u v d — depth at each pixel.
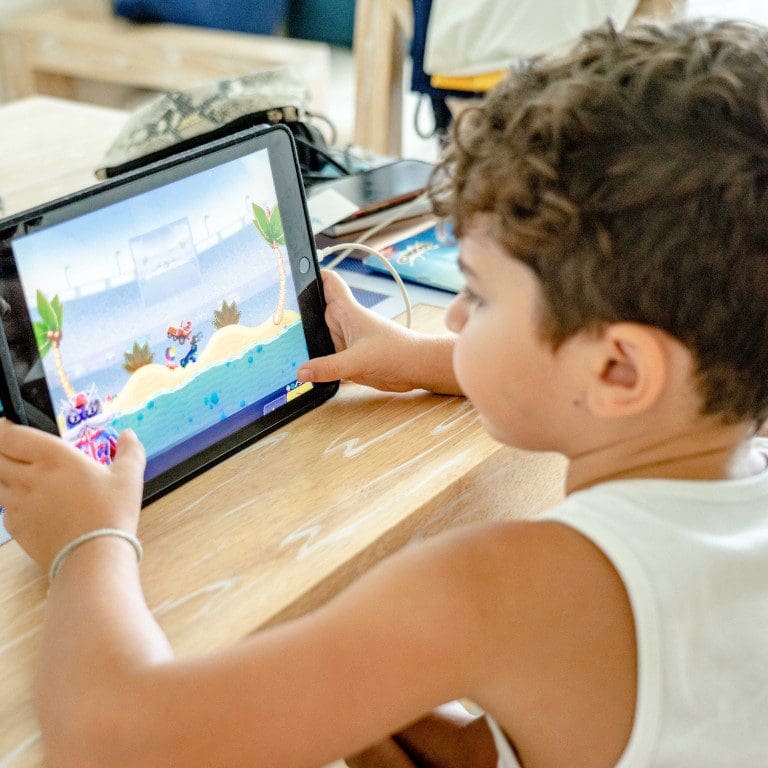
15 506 0.67
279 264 0.88
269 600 0.67
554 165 0.54
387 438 0.87
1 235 0.68
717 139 0.52
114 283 0.75
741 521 0.58
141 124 1.39
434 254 1.25
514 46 2.45
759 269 0.53
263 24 3.31
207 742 0.53
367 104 2.86
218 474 0.82
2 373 0.69
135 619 0.59
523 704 0.55
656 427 0.59
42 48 3.36
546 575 0.54
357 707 0.53
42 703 0.57
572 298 0.55
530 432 0.63
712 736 0.55
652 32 0.59
